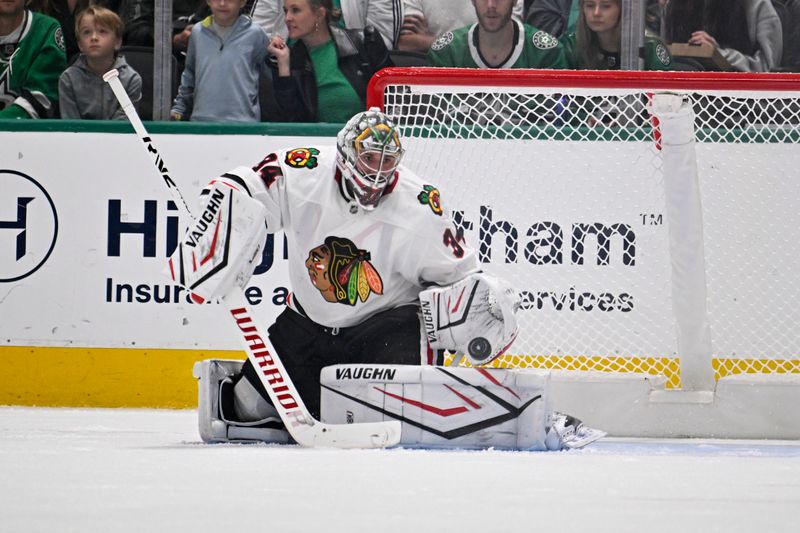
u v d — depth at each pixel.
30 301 21.28
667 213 15.37
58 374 21.27
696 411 15.31
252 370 12.44
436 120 18.38
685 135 15.06
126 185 21.22
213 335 21.14
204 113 23.64
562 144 19.20
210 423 12.12
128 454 10.14
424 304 12.23
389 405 11.54
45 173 21.28
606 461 10.05
